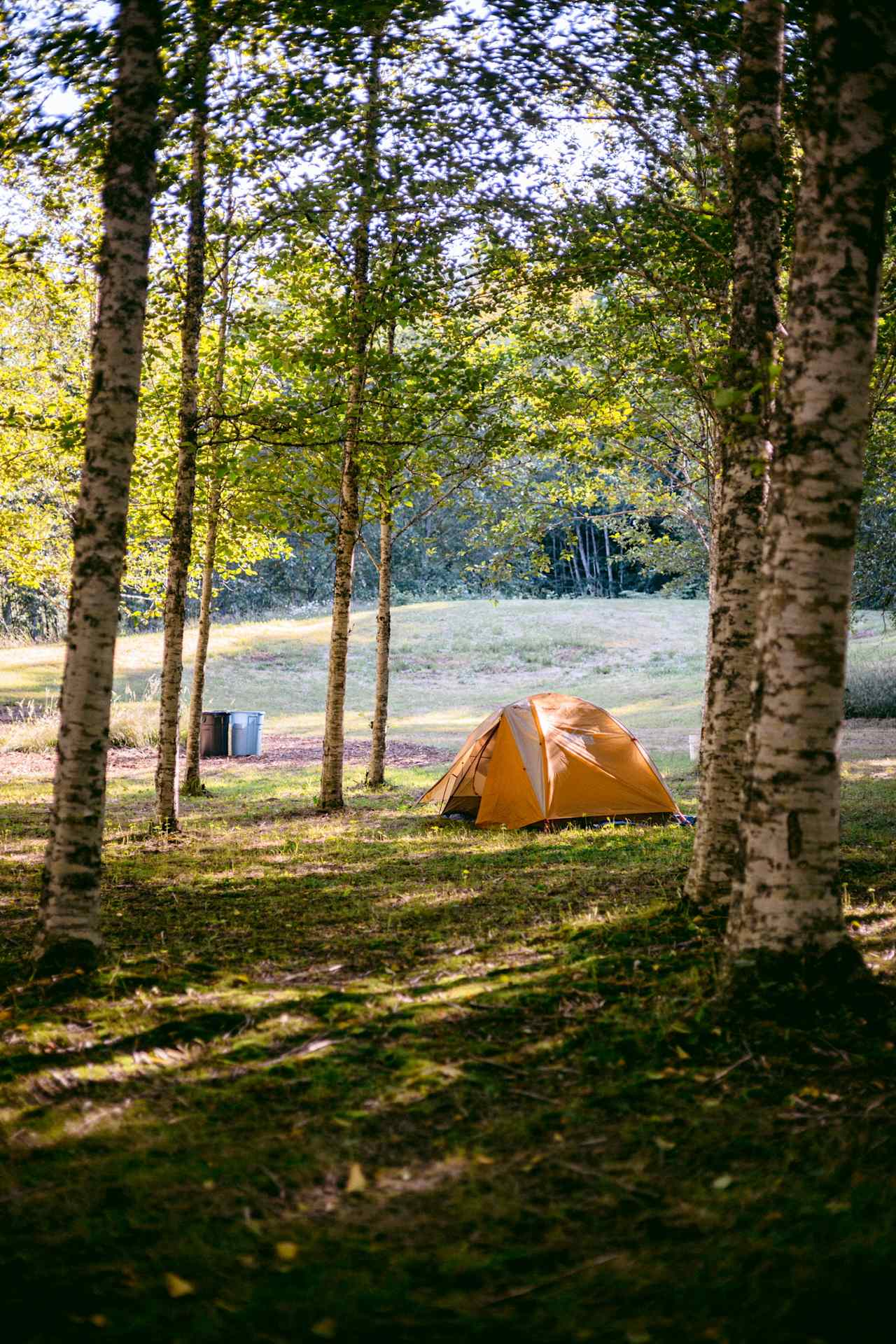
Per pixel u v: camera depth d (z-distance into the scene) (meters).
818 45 4.35
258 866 9.42
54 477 14.27
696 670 31.61
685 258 9.17
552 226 8.92
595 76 7.97
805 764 4.48
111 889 8.30
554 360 13.22
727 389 4.49
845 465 4.38
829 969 4.44
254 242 10.07
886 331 9.54
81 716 5.53
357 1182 3.07
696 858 6.62
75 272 9.76
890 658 26.48
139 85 5.53
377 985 5.20
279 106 8.11
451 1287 2.55
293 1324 2.38
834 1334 2.29
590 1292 2.51
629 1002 4.72
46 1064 4.13
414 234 9.34
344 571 12.98
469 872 8.90
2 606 40.19
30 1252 2.73
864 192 4.30
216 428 10.38
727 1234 2.75
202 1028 4.53
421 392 10.84
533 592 54.41
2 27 6.53
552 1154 3.28
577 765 12.08
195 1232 2.82
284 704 28.12
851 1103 3.58
